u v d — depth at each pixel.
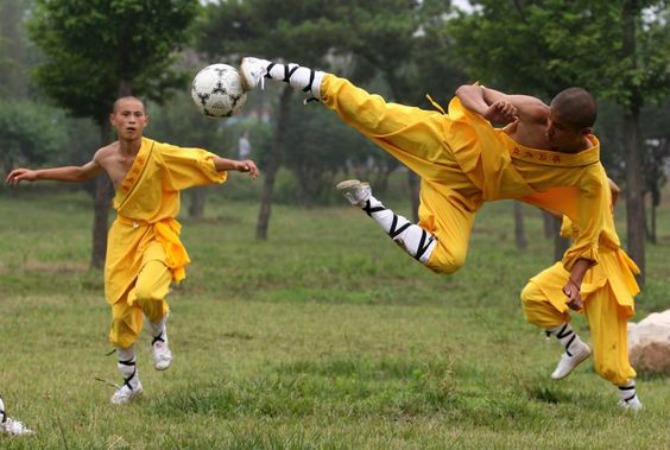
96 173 9.49
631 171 22.05
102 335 15.23
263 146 65.00
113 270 9.30
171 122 55.31
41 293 20.97
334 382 10.37
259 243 39.47
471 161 7.49
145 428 7.91
